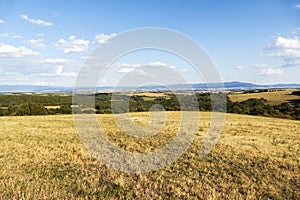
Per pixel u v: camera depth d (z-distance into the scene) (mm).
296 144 17734
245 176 10992
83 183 9977
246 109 43219
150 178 10750
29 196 8633
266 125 27312
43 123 27109
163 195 9055
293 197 9188
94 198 8727
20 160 12781
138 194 9109
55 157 13438
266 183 10305
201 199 8812
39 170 11430
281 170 11844
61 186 9648
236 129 23812
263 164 12664
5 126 24750
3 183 9711
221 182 10305
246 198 8891
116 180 10250
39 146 15914
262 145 17047
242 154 14492
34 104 46156
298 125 28594
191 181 10305
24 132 21109
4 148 15219
